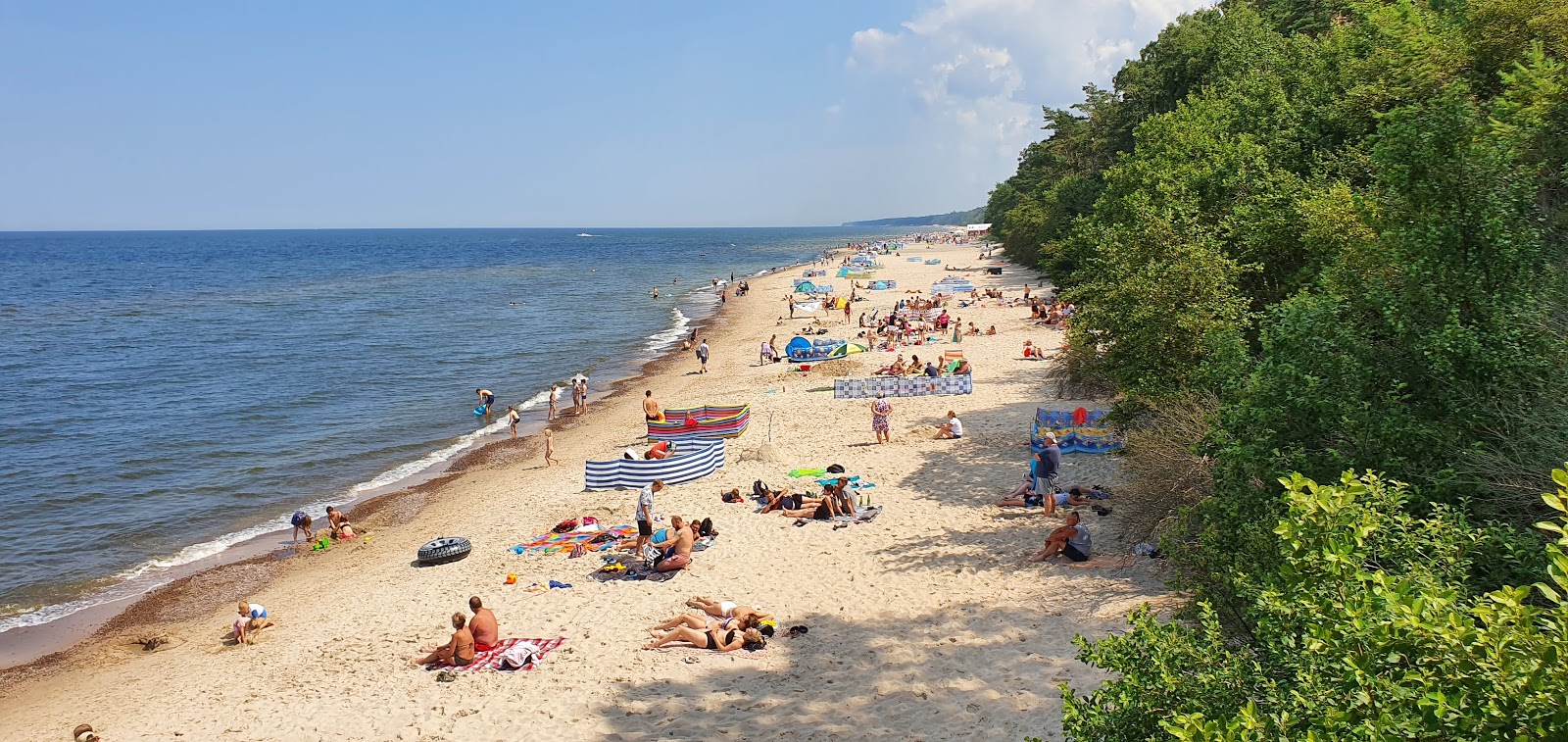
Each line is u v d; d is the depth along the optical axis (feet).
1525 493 25.89
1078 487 58.08
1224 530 31.09
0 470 89.51
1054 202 215.31
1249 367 36.37
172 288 315.78
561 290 299.38
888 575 48.91
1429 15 72.74
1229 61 130.31
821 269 352.90
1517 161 41.55
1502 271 30.25
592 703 37.93
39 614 57.82
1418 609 14.70
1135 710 18.88
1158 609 39.63
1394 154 32.94
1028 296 176.24
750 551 54.75
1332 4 138.10
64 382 135.64
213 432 105.09
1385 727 14.01
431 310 237.25
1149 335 58.85
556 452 92.32
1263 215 68.18
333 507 77.61
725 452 81.10
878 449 76.43
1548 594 14.24
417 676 42.32
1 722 44.01
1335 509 18.65
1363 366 30.45
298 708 40.47
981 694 35.01
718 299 255.50
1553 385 27.43
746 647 42.11
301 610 55.21
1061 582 45.19
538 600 50.44
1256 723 15.35
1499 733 13.38
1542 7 59.11
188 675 46.83
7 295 287.89
